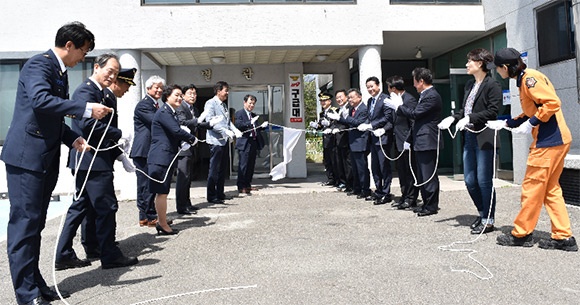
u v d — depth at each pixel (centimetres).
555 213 371
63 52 296
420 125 524
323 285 303
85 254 420
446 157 1045
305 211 596
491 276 309
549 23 691
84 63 847
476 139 432
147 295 298
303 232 470
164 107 466
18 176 280
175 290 306
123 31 752
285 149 854
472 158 445
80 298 297
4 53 816
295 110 1020
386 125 607
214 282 319
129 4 752
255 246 418
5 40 751
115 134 365
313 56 964
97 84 354
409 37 870
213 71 1025
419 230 459
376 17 790
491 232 438
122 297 296
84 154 358
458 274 316
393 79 574
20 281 280
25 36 753
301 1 779
